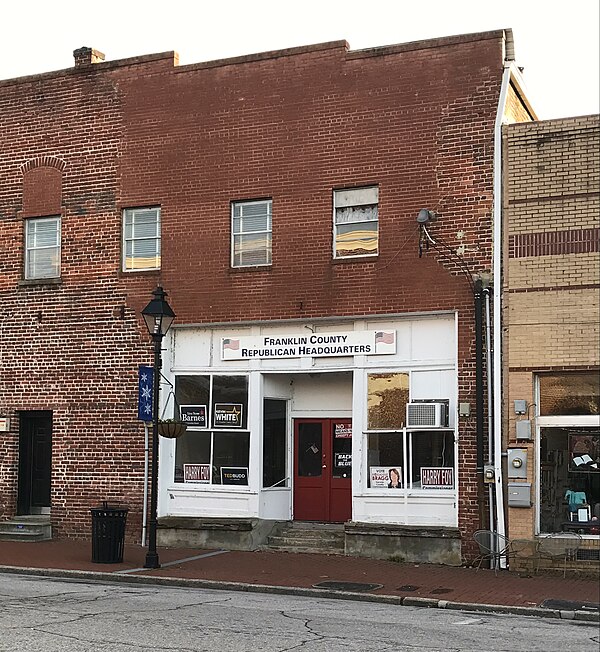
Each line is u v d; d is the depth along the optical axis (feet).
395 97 63.87
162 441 67.97
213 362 67.82
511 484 57.26
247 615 40.78
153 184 69.82
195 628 36.88
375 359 63.26
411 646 34.40
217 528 65.21
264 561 59.41
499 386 58.59
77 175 72.28
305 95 66.23
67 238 72.08
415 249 62.39
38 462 73.10
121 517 58.34
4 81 75.20
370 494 62.44
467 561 58.70
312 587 49.93
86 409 70.08
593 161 58.03
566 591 49.55
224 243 67.46
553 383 58.13
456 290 60.90
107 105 71.77
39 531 69.51
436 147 62.49
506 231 59.67
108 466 69.00
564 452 57.52
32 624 36.70
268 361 66.33
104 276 70.59
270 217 66.85
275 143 66.74
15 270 73.67
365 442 62.95
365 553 61.31
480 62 61.93
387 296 62.75
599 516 56.49
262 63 67.62
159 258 69.72
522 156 59.93
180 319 68.18
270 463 67.72
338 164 64.95
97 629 36.01
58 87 73.51
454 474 60.54
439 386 61.46
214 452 67.36
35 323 72.49
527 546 56.08
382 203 63.46
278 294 65.67
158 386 57.57
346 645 34.19
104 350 70.03
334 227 64.95
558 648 34.88
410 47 63.77
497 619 42.57
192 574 53.83
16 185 74.28
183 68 69.72
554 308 57.88
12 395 72.74
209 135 68.59
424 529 59.82
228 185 67.72
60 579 53.26
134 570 55.01
